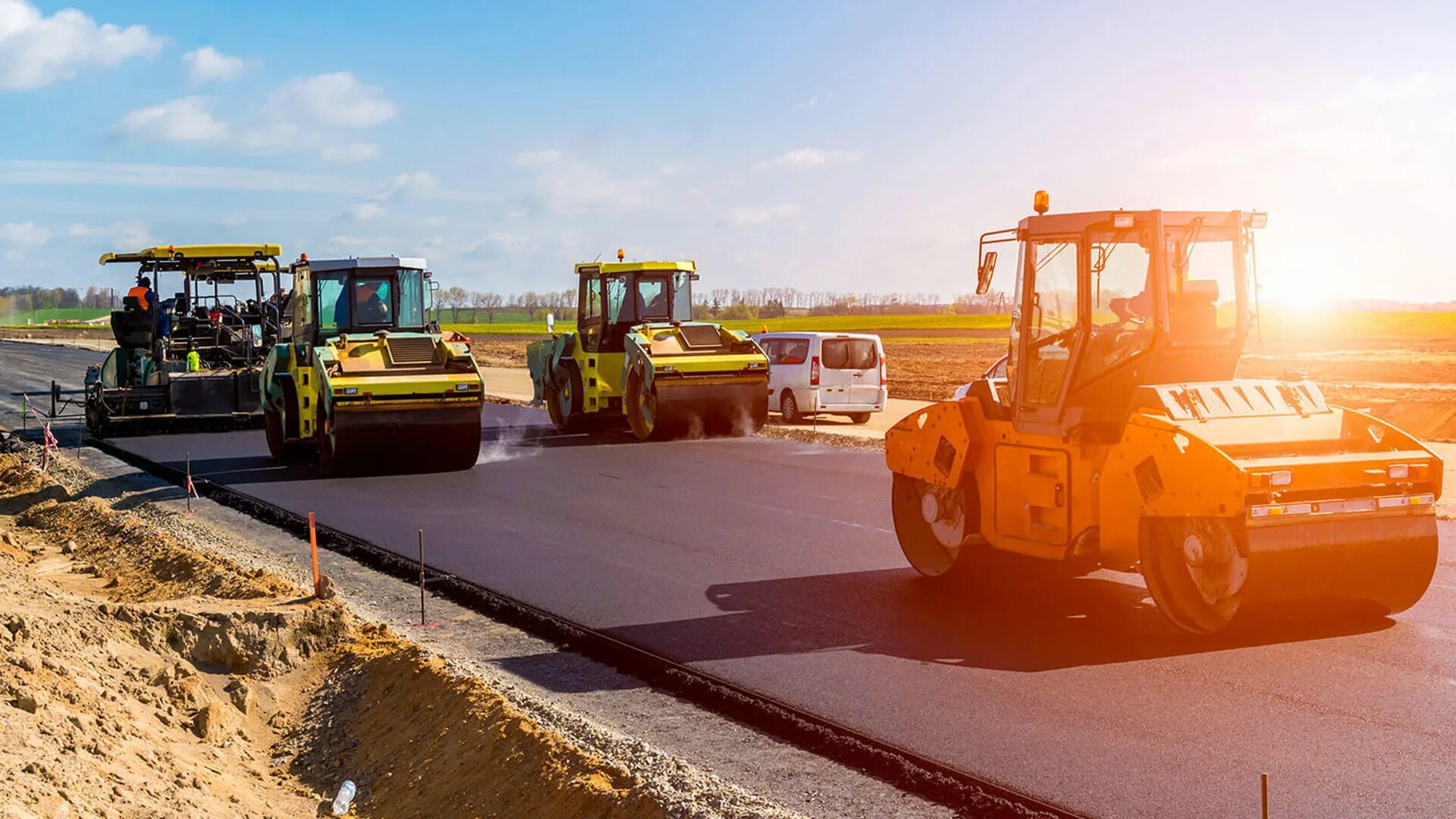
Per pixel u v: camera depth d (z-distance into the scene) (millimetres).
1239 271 9266
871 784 6109
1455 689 7246
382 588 10484
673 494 15195
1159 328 8945
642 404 21750
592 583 10406
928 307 145375
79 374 45781
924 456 10406
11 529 15008
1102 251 9172
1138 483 8508
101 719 6711
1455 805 5633
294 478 17469
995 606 9492
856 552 11609
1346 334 68312
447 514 14000
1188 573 8523
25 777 5539
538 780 6227
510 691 7441
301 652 8555
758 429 21859
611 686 7770
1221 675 7609
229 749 7234
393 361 17969
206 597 9984
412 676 7773
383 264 19344
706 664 8062
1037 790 5887
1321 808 5625
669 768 6199
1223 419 8438
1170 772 6078
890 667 7941
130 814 5609
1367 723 6699
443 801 6414
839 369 23547
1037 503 9477
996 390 10266
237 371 24609
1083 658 8039
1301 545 7984
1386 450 8594
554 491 15602
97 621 8320
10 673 6785
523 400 32281
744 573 10758
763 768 6344
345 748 7320
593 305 23031
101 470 18984
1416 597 8586
